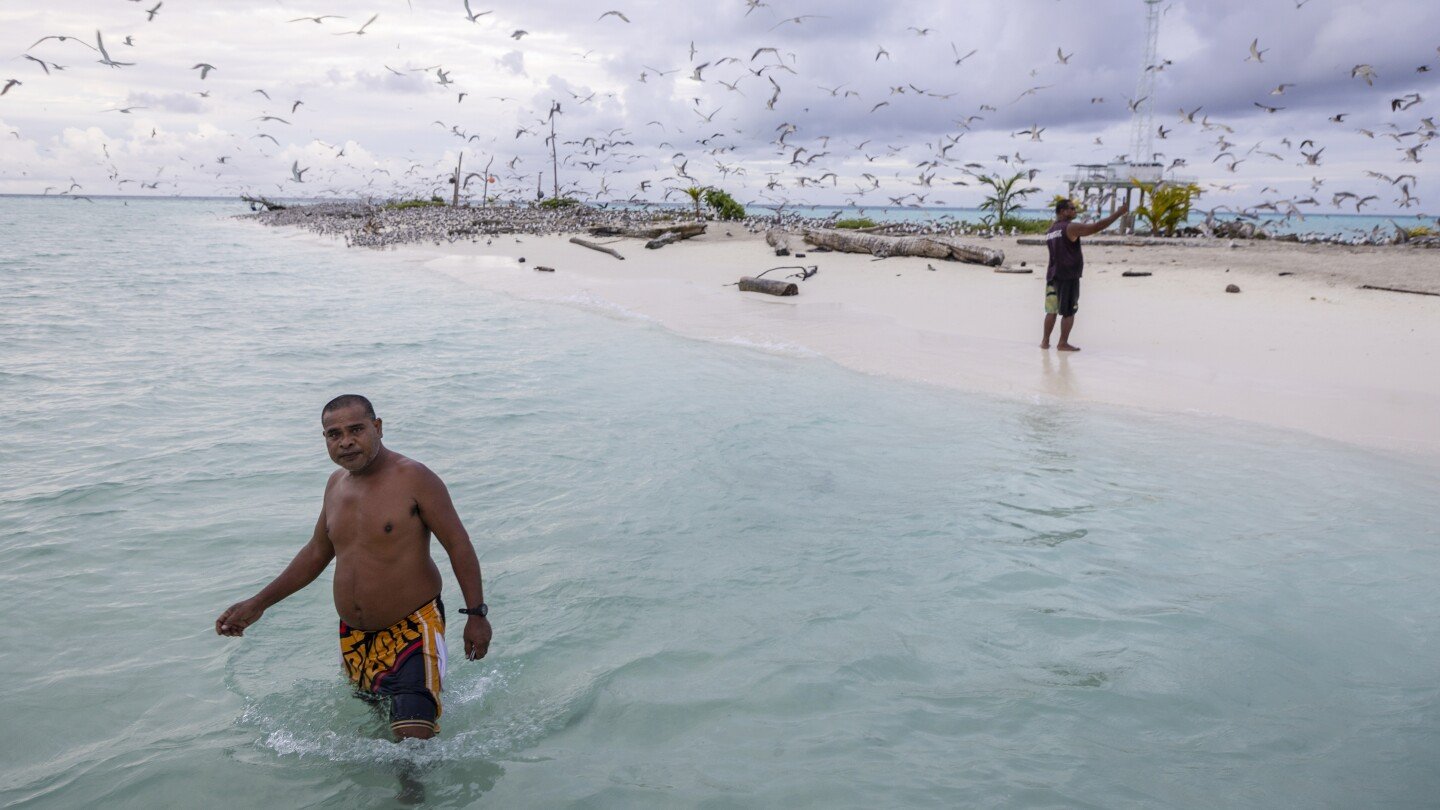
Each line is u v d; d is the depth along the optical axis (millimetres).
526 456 7727
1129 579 5211
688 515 6332
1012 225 37281
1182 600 4930
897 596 5027
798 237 29547
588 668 4273
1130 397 9742
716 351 12734
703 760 3523
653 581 5250
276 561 5543
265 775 3477
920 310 16219
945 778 3354
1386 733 3625
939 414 9133
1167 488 6809
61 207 137375
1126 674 4137
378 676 3783
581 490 6867
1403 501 6461
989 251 21891
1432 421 8570
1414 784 3273
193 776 3463
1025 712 3816
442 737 3730
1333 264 20172
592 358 12281
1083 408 9328
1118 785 3291
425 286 22469
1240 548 5652
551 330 14828
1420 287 16000
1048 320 12156
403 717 3602
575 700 3990
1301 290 16453
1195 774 3359
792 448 7949
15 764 3539
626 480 7098
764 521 6207
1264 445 7922
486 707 3959
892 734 3668
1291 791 3244
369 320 16219
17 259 31250
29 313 17000
